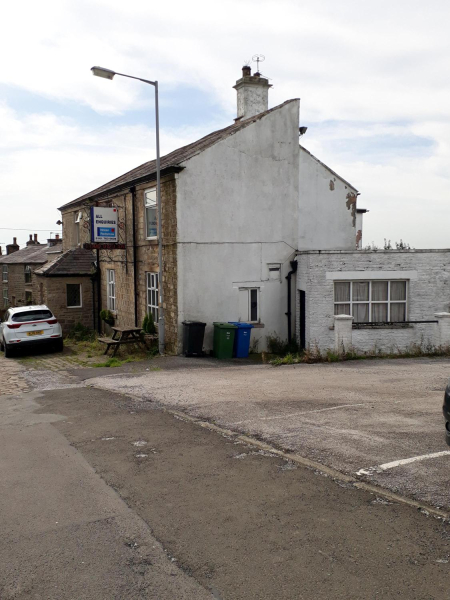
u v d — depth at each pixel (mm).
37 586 3697
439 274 16062
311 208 18297
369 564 3770
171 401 9500
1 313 35656
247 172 16984
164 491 5254
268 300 17578
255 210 17203
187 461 6102
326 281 15805
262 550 4027
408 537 4105
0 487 5594
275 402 8852
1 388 12367
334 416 7676
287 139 17656
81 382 12836
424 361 13297
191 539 4254
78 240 27375
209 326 16672
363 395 9109
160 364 14906
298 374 11914
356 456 5867
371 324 15789
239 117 20797
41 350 19594
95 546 4215
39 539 4367
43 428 8156
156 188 17484
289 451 6215
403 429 6801
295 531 4289
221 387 10648
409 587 3486
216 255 16656
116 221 19781
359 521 4398
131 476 5730
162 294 16234
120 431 7633
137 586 3652
